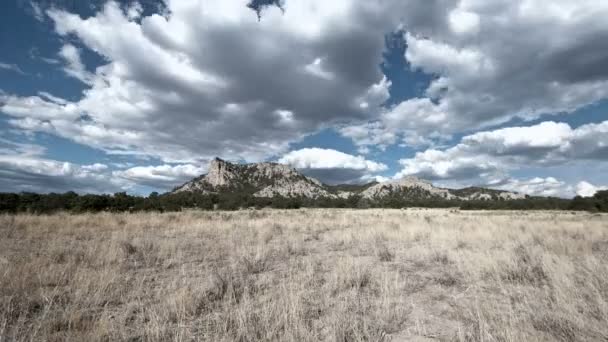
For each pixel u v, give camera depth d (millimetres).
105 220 17141
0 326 3904
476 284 6340
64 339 3639
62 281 5902
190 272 7184
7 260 7090
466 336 3916
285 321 4016
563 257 7938
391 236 13695
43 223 15094
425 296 5695
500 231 14500
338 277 6441
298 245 11023
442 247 10445
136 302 5012
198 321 4391
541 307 4820
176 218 21156
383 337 3828
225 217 25688
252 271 7352
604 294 5133
